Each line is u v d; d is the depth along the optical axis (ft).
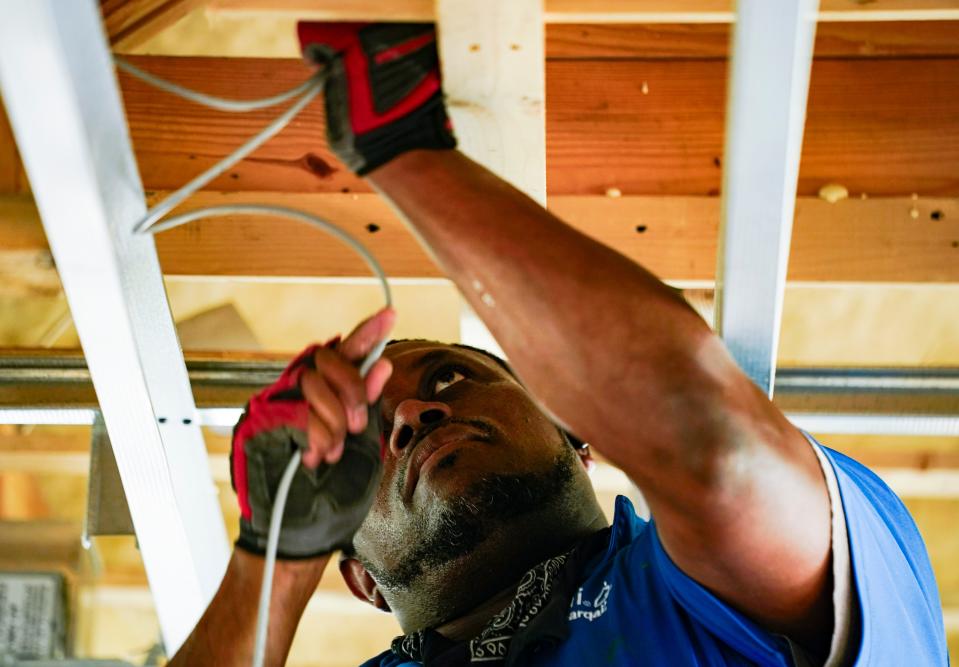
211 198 6.40
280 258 6.36
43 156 4.51
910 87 6.53
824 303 10.21
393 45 4.37
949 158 6.42
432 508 5.59
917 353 10.29
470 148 4.92
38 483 10.87
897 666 4.51
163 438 5.83
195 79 6.48
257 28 9.33
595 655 4.79
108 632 10.98
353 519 4.84
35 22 4.06
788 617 4.51
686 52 6.58
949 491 10.19
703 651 4.65
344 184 6.43
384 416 5.97
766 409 4.34
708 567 4.43
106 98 4.38
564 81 6.57
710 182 6.40
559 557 5.42
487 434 5.73
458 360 6.15
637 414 4.17
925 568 5.08
